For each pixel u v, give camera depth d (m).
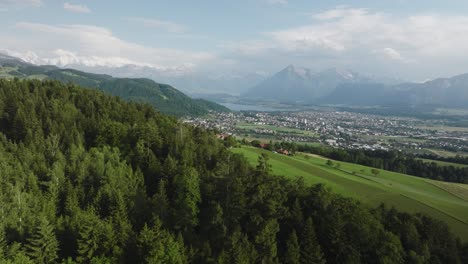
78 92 157.25
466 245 79.25
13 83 149.50
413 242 77.25
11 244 57.25
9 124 118.19
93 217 61.28
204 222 74.25
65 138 107.69
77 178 84.94
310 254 64.75
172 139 115.50
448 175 199.38
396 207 113.75
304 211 79.38
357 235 71.19
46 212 66.81
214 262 57.44
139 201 77.69
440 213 111.88
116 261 55.75
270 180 86.06
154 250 55.03
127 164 100.75
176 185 84.56
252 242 66.00
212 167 107.44
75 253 59.66
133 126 120.62
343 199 84.94
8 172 80.50
